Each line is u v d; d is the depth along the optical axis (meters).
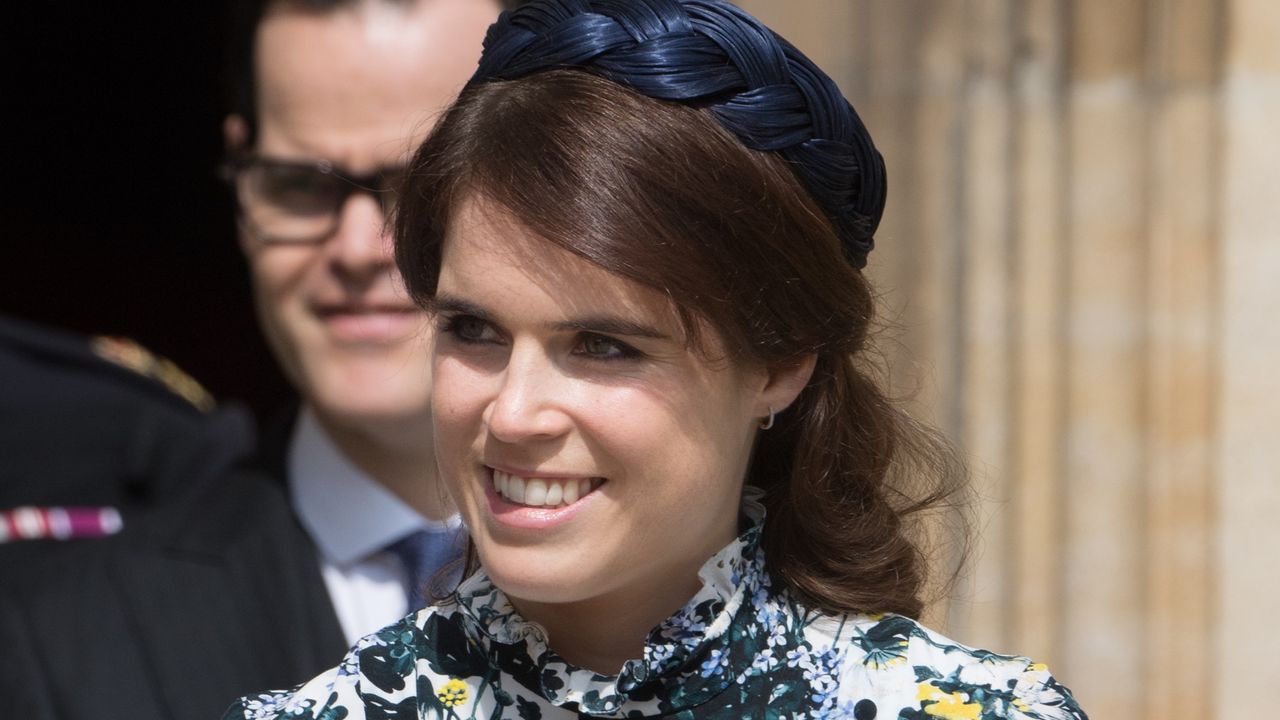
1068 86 12.16
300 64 10.30
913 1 12.22
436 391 6.31
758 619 6.70
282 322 10.44
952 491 7.65
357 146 10.22
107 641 9.91
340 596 10.42
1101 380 12.22
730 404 6.29
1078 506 12.23
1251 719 12.19
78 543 11.16
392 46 10.27
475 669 6.70
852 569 6.95
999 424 12.23
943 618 10.41
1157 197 12.10
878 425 7.18
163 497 12.98
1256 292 12.09
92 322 25.22
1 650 9.86
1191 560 12.21
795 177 6.32
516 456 6.07
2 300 24.92
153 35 24.77
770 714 6.55
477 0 10.61
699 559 6.57
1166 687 12.23
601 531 6.12
